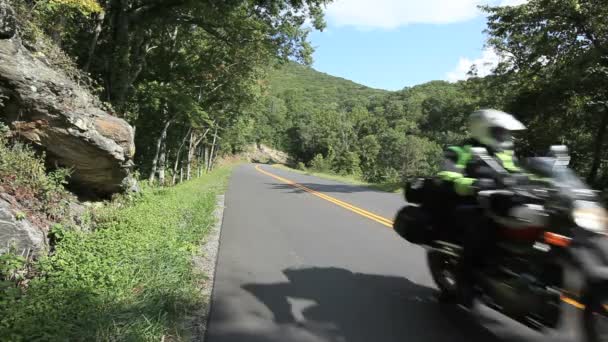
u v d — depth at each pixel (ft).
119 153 28.84
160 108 81.00
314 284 20.36
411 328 15.65
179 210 34.63
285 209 45.03
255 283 20.40
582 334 11.82
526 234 12.61
